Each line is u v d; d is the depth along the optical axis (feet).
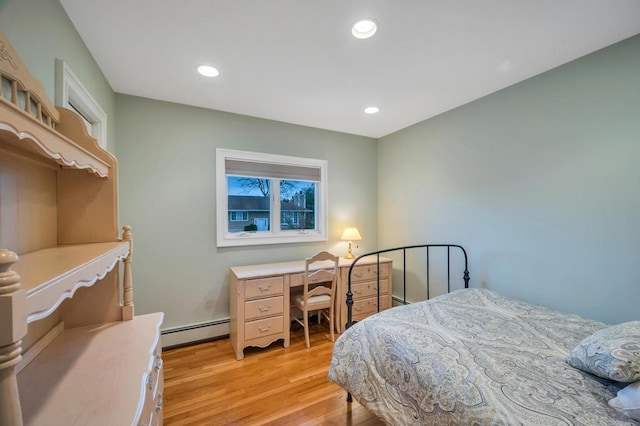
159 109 8.04
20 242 3.06
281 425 5.20
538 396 3.17
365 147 11.85
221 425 5.19
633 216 5.21
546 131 6.48
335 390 6.28
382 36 5.17
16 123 1.89
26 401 2.58
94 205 4.12
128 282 4.42
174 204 8.24
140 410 2.49
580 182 5.92
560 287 6.26
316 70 6.41
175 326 8.26
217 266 8.86
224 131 8.96
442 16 4.63
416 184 10.23
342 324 9.53
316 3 4.33
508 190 7.29
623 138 5.32
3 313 1.48
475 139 8.13
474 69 6.39
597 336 3.79
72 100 5.09
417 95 7.78
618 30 5.01
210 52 5.67
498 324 5.11
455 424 3.30
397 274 11.09
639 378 3.07
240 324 7.71
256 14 4.58
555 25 4.86
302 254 10.50
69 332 3.99
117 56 5.77
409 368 4.12
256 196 9.98
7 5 3.00
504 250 7.40
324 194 10.92
